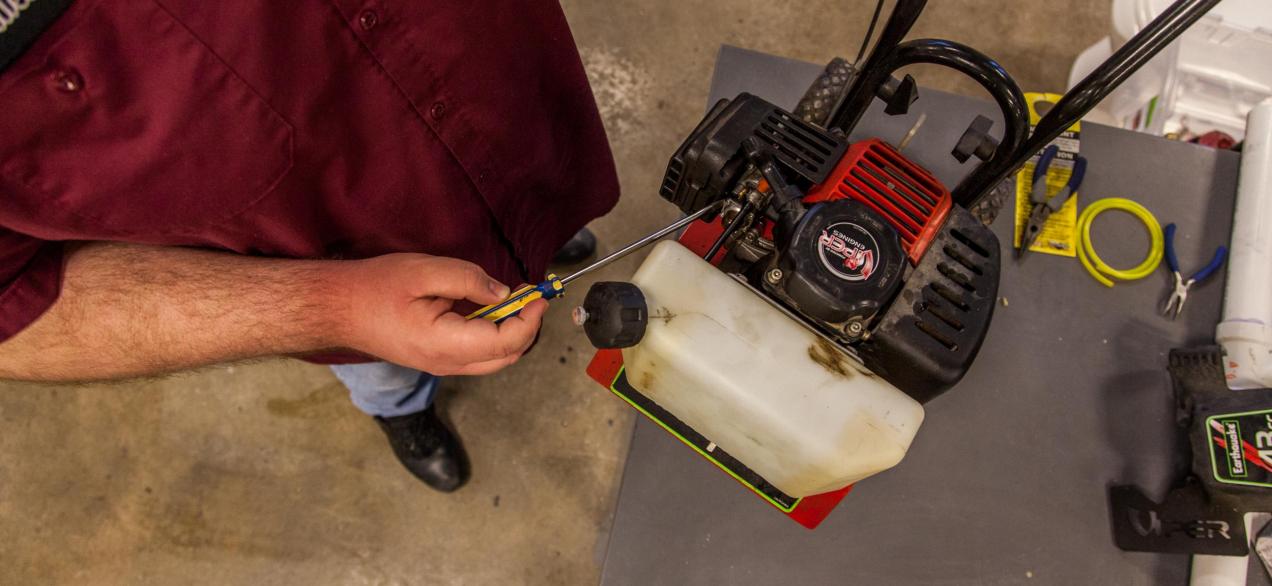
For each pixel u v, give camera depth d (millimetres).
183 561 1695
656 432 1051
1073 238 1148
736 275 802
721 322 737
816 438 716
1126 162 1188
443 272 675
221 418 1773
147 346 690
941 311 771
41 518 1705
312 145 685
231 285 696
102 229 635
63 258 668
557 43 854
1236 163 1187
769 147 810
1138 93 1556
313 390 1794
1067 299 1131
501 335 685
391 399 1441
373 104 706
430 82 725
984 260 791
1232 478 993
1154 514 1033
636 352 763
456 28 708
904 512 1044
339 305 703
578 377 1814
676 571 1016
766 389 722
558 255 1729
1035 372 1099
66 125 564
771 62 1165
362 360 1073
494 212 911
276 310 701
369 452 1766
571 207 1150
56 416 1756
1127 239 1161
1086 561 1035
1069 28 2061
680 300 745
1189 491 1035
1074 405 1089
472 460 1768
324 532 1721
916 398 823
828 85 1036
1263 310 1058
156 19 556
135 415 1765
